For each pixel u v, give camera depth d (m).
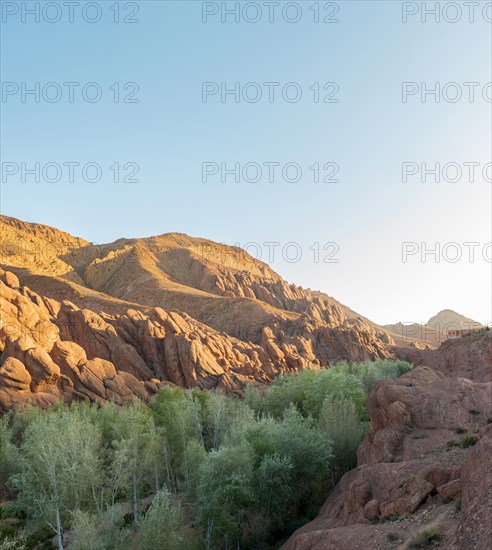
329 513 25.36
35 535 37.75
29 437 38.56
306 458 35.25
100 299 135.25
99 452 44.19
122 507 43.03
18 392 58.44
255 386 82.06
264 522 33.59
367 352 125.62
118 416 50.28
